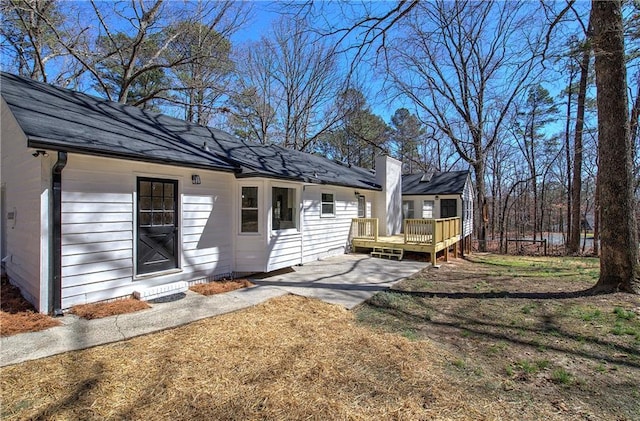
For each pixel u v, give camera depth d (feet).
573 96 54.95
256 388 8.86
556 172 77.30
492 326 14.23
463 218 48.88
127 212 16.72
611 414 7.89
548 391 8.95
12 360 9.97
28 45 40.96
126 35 42.88
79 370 9.54
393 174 45.98
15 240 17.47
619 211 18.90
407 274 25.75
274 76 70.59
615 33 18.30
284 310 15.90
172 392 8.56
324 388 8.95
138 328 12.87
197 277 20.40
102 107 21.48
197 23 42.52
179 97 52.16
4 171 18.93
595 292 19.19
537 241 51.90
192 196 20.03
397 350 11.55
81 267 14.89
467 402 8.38
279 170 25.22
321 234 32.65
